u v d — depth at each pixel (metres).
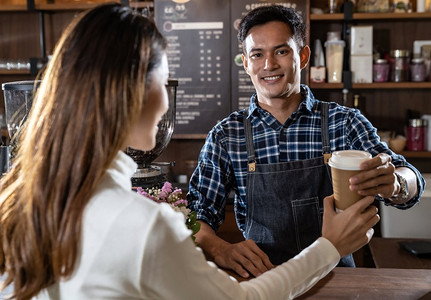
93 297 0.78
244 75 3.57
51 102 0.81
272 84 1.80
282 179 1.85
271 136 1.89
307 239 1.85
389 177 1.22
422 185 1.69
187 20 3.56
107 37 0.79
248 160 1.88
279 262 1.85
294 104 1.89
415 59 3.42
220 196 1.88
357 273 1.43
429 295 1.27
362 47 3.43
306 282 1.02
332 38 3.47
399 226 3.07
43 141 0.80
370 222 1.11
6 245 0.85
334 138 1.85
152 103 0.85
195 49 3.58
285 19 1.78
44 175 0.79
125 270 0.76
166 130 1.74
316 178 1.84
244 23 1.83
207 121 3.63
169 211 0.80
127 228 0.76
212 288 0.84
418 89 3.60
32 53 3.84
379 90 3.64
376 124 3.66
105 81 0.78
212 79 3.60
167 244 0.77
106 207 0.78
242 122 1.93
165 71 0.88
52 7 3.57
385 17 3.38
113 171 0.84
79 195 0.77
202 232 1.70
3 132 3.60
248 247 1.53
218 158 1.89
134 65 0.79
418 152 3.45
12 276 0.84
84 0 3.63
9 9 3.60
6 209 0.87
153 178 1.73
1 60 3.59
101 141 0.77
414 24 3.54
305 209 1.84
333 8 3.46
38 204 0.79
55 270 0.79
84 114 0.78
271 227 1.86
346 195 1.17
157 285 0.77
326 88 3.63
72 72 0.79
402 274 1.42
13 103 1.70
